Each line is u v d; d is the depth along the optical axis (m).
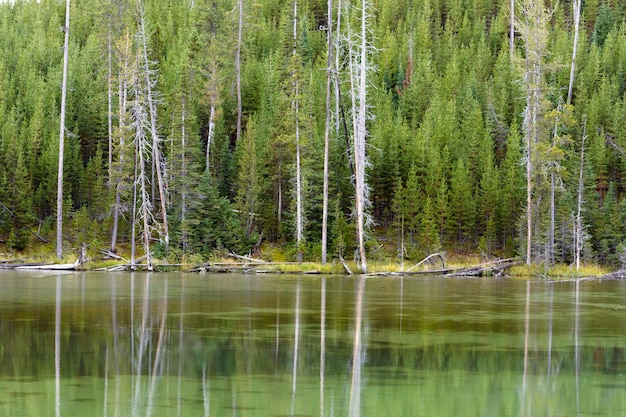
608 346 15.31
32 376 11.74
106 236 52.72
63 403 10.03
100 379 11.60
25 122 57.34
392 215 56.62
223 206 49.03
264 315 19.88
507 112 64.12
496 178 52.97
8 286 29.00
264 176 56.06
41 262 45.25
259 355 13.75
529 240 44.84
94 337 15.55
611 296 27.66
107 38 58.41
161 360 13.14
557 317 20.31
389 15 89.75
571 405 10.36
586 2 91.56
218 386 11.19
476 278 40.59
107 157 62.62
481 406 10.19
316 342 15.29
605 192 60.06
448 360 13.54
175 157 49.03
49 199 55.31
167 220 48.44
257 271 42.72
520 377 12.20
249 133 51.41
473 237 54.12
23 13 90.19
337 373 12.22
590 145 57.66
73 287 28.61
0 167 53.88
